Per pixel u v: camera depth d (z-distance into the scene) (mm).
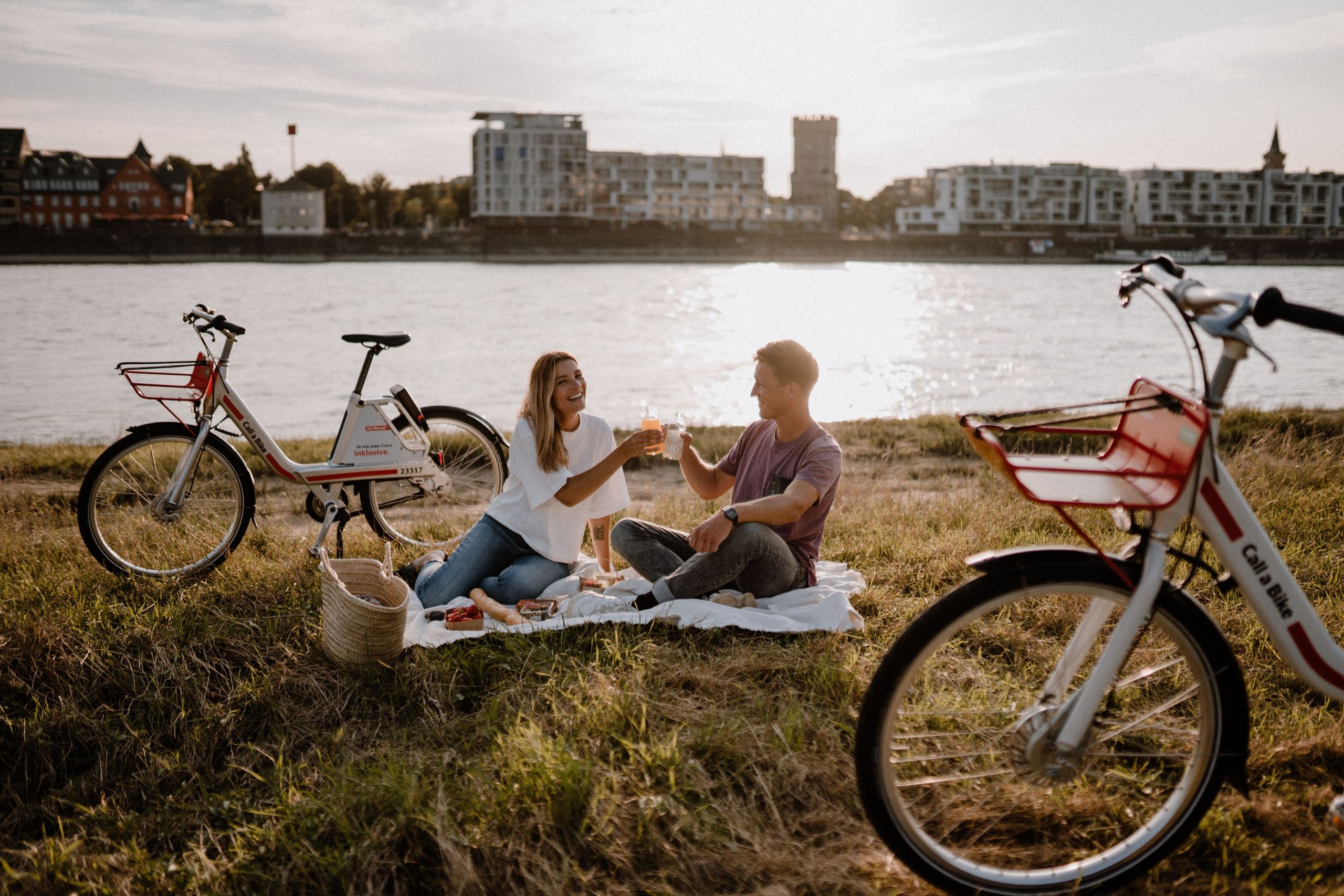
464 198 165875
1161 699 3244
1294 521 5195
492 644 3738
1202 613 2182
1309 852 2445
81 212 136375
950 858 2260
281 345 29484
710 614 3781
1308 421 9180
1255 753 2855
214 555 4523
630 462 8531
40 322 35844
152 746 3264
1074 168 157250
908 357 28625
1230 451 7949
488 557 4227
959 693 3174
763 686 3420
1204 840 2467
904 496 6730
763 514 3740
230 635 3775
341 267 112875
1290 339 27250
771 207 155750
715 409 18312
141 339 30250
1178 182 157000
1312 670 2146
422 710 3371
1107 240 143125
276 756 3188
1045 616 3875
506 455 5223
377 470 4758
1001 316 47562
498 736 2994
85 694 3439
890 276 105062
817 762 2896
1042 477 2076
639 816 2643
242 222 151750
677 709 3203
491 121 134250
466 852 2518
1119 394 20656
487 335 34906
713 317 46500
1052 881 2283
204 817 2879
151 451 4668
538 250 128250
